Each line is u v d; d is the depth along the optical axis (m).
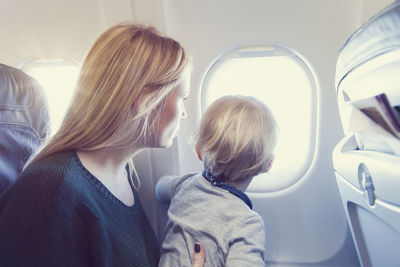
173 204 0.89
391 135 0.56
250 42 1.04
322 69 1.02
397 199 0.55
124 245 0.62
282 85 1.07
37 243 0.46
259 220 0.76
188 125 1.14
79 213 0.53
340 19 0.97
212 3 1.02
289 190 1.15
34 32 1.08
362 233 0.90
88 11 1.05
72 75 1.11
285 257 1.20
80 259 0.53
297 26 1.00
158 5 1.02
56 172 0.51
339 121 1.06
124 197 0.72
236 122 0.80
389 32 0.48
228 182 0.87
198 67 1.08
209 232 0.74
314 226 1.16
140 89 0.57
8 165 0.75
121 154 0.67
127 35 0.60
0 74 0.75
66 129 0.59
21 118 0.79
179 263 0.74
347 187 0.82
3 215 0.48
